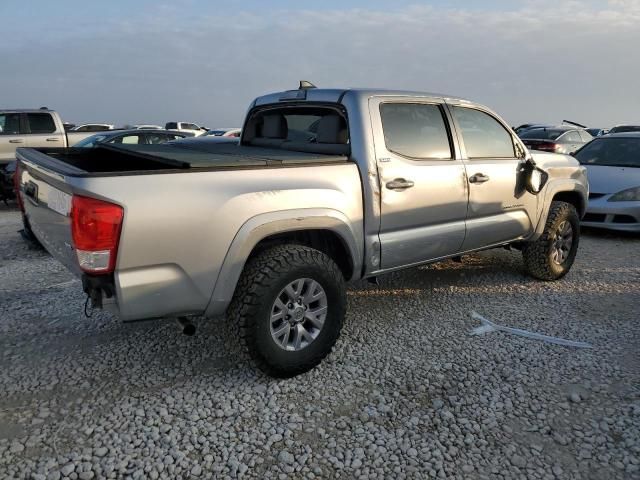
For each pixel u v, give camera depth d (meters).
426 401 3.14
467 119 4.46
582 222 7.68
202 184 2.88
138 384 3.28
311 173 3.36
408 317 4.41
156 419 2.91
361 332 4.10
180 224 2.79
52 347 3.75
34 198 3.49
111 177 2.62
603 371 3.51
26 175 3.74
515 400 3.16
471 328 4.19
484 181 4.40
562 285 5.29
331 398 3.15
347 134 3.75
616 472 2.55
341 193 3.45
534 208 4.97
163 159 3.16
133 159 3.67
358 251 3.62
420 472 2.54
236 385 3.28
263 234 3.10
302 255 3.23
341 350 3.78
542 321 4.35
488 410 3.05
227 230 2.95
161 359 3.60
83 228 2.60
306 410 3.03
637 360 3.67
